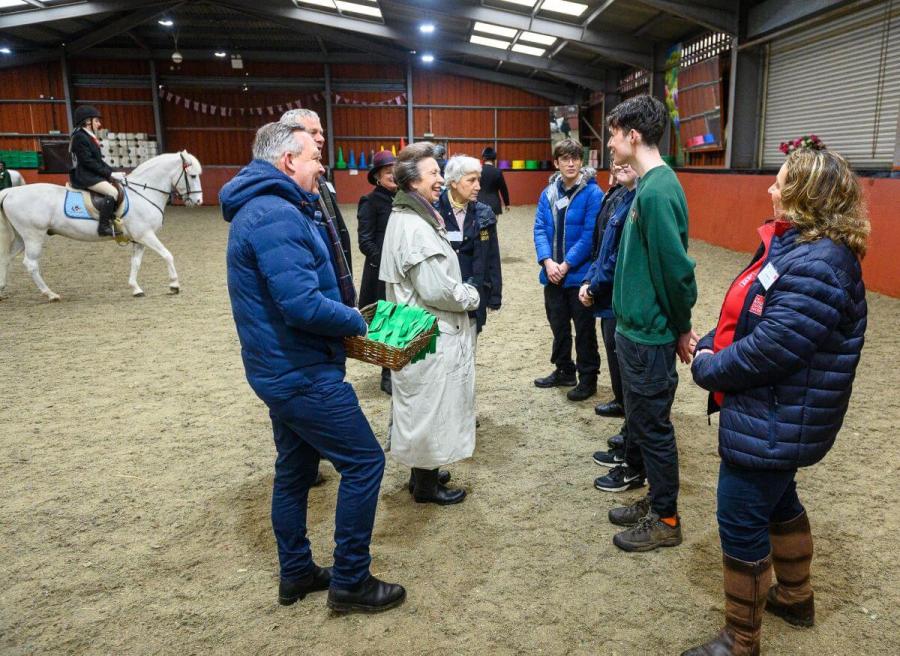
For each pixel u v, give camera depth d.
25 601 2.17
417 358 2.11
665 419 2.35
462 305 2.49
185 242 11.48
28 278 8.17
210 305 6.70
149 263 9.31
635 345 2.30
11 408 3.92
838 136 8.44
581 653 1.91
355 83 19.69
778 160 9.91
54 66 18.45
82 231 6.73
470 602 2.15
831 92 8.53
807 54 9.02
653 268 2.19
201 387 4.29
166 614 2.10
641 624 2.03
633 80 15.94
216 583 2.26
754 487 1.67
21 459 3.24
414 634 2.00
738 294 1.74
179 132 19.38
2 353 5.04
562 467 3.13
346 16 15.72
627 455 2.87
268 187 1.85
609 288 3.11
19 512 2.73
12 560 2.40
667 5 10.04
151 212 7.00
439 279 2.44
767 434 1.60
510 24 13.09
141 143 19.02
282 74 19.48
